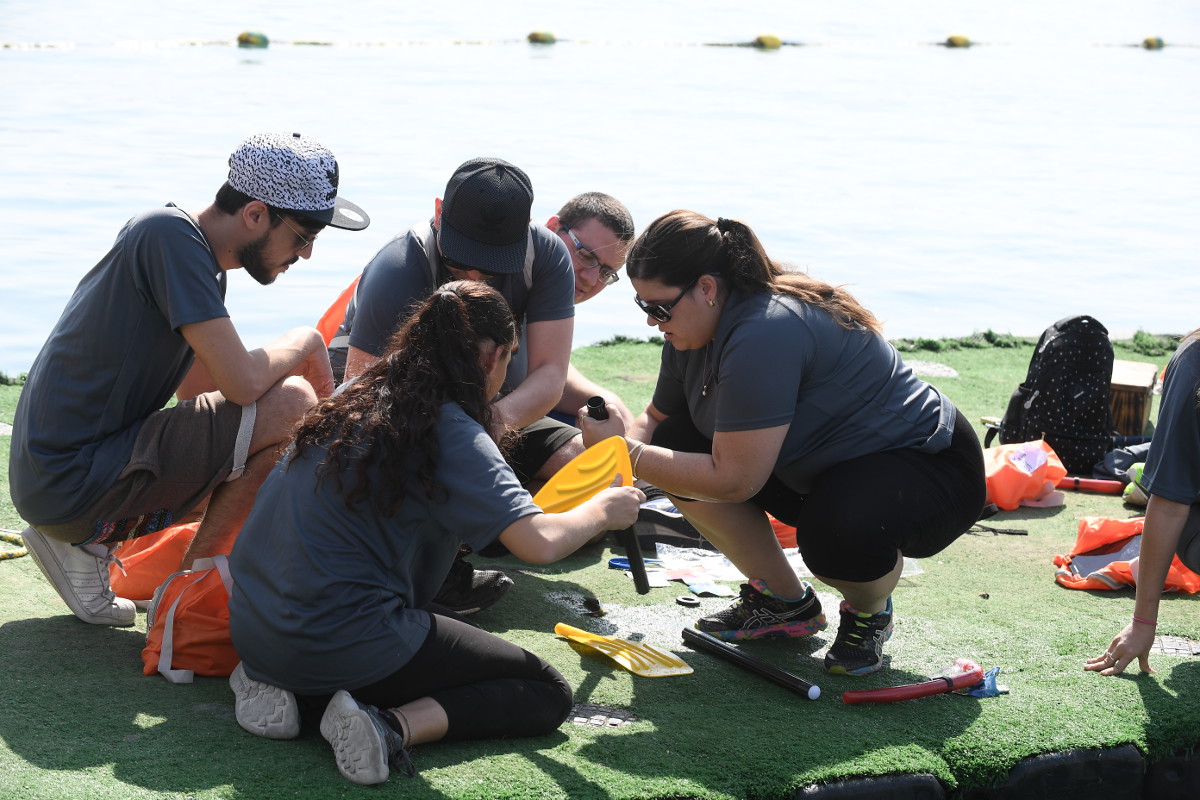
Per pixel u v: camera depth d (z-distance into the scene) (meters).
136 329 3.59
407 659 3.18
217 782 3.00
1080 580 4.74
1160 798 3.63
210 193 12.58
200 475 3.74
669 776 3.19
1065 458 6.18
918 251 12.52
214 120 16.55
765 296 3.67
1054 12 44.94
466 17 32.75
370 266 4.37
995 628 4.30
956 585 4.73
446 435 3.12
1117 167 17.42
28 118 16.02
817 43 31.94
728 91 22.41
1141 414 6.63
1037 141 19.12
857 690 3.76
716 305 3.69
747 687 3.79
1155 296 11.30
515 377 4.59
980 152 18.02
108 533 3.76
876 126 19.64
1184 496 3.77
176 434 3.70
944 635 4.23
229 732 3.28
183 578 3.68
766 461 3.63
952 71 27.17
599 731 3.44
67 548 3.87
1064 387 6.17
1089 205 15.07
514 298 4.44
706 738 3.42
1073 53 32.75
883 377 3.78
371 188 13.16
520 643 4.06
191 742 3.20
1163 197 15.70
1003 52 32.09
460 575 4.18
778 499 4.11
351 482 3.12
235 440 3.74
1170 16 45.78
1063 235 13.53
